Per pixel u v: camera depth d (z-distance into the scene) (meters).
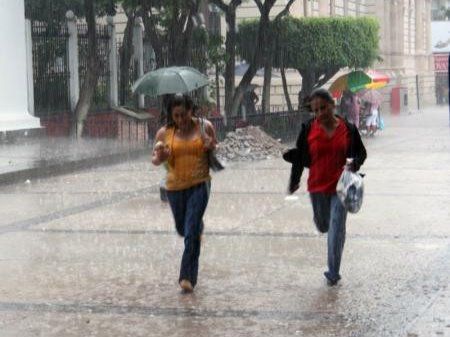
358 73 34.00
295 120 34.16
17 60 26.28
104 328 8.02
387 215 13.82
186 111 9.25
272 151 24.41
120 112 29.81
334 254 9.33
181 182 9.27
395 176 19.33
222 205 15.20
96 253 11.36
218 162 9.33
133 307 8.73
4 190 17.80
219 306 8.69
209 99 35.03
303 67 37.28
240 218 13.82
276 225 13.17
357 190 9.07
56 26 28.38
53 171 20.67
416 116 52.00
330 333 7.69
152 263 10.72
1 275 10.18
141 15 30.11
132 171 21.34
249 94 35.72
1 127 25.38
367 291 9.11
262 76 44.44
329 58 36.91
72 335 7.84
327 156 9.35
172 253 11.28
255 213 14.28
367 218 13.55
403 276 9.73
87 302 8.94
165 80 17.12
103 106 30.34
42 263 10.81
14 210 15.07
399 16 63.66
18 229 13.20
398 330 7.73
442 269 10.04
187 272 9.21
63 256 11.21
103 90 30.52
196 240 9.25
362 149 9.38
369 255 10.82
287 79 44.88
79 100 27.94
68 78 28.69
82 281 9.84
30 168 19.86
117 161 23.72
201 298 9.01
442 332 7.65
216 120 28.72
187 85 17.17
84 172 21.16
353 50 37.78
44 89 28.06
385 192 16.55
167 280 9.83
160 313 8.48
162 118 9.78
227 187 17.73
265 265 10.46
